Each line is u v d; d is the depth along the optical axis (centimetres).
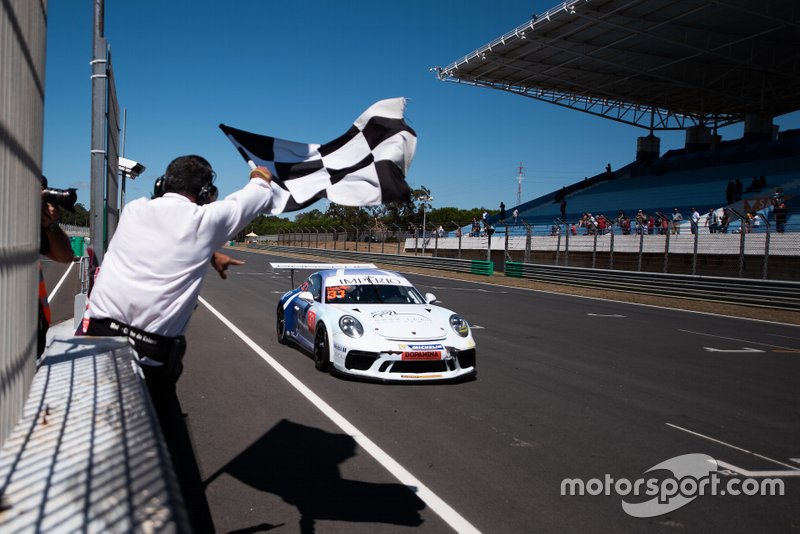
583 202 4294
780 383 737
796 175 3173
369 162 264
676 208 3325
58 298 1264
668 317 1484
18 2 149
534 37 2984
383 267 3681
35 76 173
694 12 2559
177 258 241
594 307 1666
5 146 139
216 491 360
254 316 1206
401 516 335
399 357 648
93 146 648
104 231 662
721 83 3766
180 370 260
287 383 642
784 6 2480
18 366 152
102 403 156
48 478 112
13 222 148
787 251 2028
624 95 4112
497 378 705
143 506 102
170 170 252
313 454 430
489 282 2655
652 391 670
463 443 467
